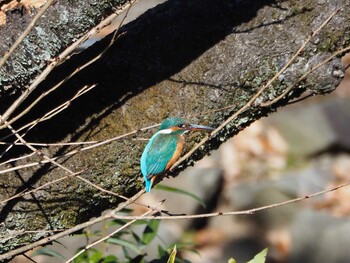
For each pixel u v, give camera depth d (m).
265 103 7.32
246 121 7.74
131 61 7.66
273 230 19.84
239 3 7.61
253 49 7.50
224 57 7.53
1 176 7.36
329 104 23.34
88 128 7.55
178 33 7.66
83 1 6.73
